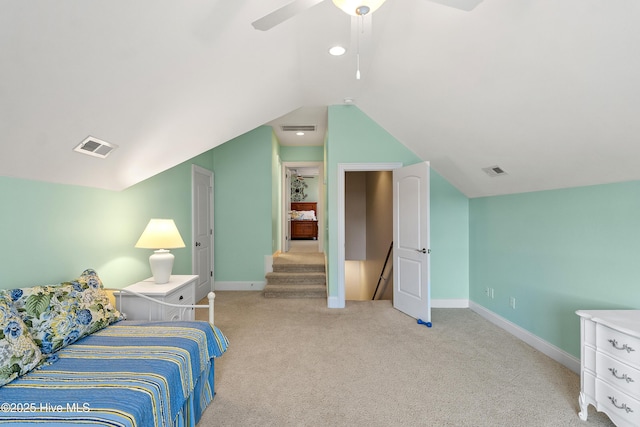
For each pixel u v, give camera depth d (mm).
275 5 1888
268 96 3244
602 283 2453
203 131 3020
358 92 3822
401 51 2666
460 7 1405
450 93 2803
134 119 2186
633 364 1741
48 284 2271
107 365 1671
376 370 2686
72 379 1532
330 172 4426
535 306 3152
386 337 3402
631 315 1994
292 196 12500
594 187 2523
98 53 1497
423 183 3838
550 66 1931
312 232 11820
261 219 5523
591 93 1893
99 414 1282
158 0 1422
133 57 1654
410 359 2889
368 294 7602
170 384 1615
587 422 2027
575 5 1551
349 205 7910
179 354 1812
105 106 1888
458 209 4461
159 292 2637
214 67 2191
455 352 3037
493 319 3832
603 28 1554
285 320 3924
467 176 3877
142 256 3418
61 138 1921
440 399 2270
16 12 1117
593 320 1970
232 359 2889
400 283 4297
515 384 2467
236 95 2766
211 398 2254
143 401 1395
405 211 4188
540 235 3098
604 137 2092
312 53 2832
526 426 1989
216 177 5504
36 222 2178
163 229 2967
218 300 4824
